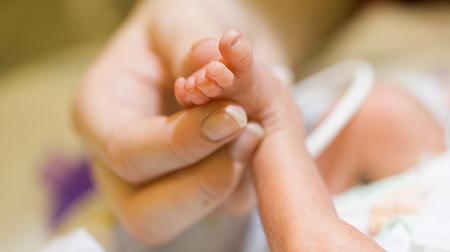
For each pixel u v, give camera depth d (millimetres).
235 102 256
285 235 241
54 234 499
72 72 772
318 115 384
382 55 595
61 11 872
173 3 329
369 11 708
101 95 311
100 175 309
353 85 375
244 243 340
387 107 372
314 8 476
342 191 366
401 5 725
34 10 866
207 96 250
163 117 274
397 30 665
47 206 549
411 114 373
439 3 726
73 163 591
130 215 295
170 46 297
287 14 429
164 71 310
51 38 872
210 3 351
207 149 261
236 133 257
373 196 312
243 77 248
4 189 578
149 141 268
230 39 241
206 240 338
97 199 453
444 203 287
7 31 858
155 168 277
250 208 312
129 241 326
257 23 397
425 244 265
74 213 513
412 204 292
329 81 409
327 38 535
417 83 426
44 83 747
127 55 325
